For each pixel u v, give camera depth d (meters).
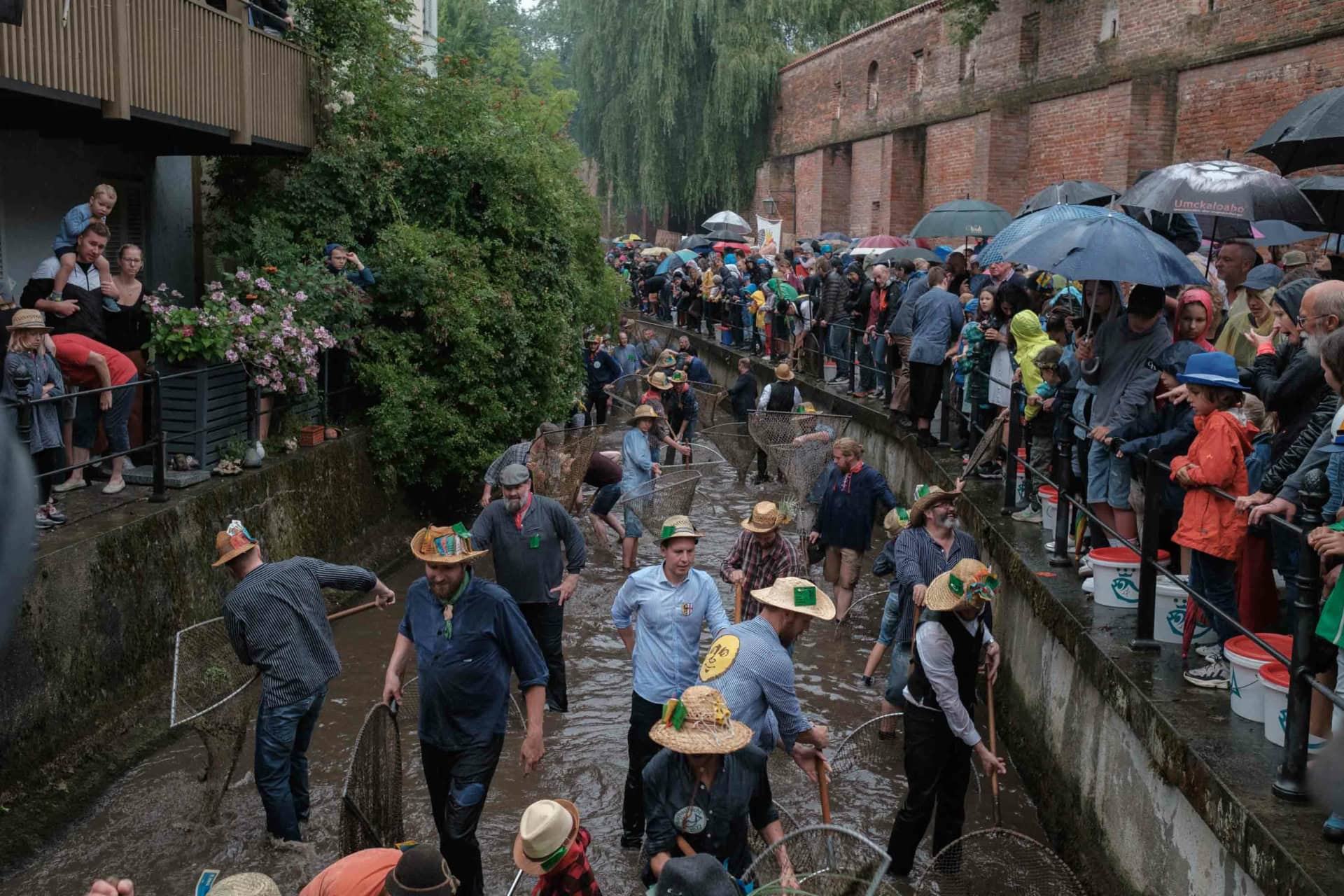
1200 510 5.71
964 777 6.10
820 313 19.77
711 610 6.55
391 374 13.34
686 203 41.44
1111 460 7.65
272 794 6.45
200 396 9.88
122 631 7.89
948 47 27.81
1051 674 7.43
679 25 38.81
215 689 6.88
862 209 33.91
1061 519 8.05
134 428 10.04
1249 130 17.73
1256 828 4.18
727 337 26.84
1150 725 5.35
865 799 7.30
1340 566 4.62
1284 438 5.88
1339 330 4.61
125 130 10.92
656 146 39.62
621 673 9.59
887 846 6.28
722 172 40.25
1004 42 25.00
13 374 7.63
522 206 15.53
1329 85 16.06
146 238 12.86
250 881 3.59
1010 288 10.92
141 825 6.83
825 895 4.67
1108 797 6.10
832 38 39.69
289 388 11.46
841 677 9.39
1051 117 23.47
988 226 15.55
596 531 12.92
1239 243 8.05
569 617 10.91
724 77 38.84
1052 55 23.12
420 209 15.09
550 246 15.88
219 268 13.48
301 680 6.44
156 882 6.23
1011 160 25.17
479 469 14.30
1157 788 5.40
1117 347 7.66
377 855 4.18
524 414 15.39
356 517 12.38
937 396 13.15
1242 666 5.17
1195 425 6.45
